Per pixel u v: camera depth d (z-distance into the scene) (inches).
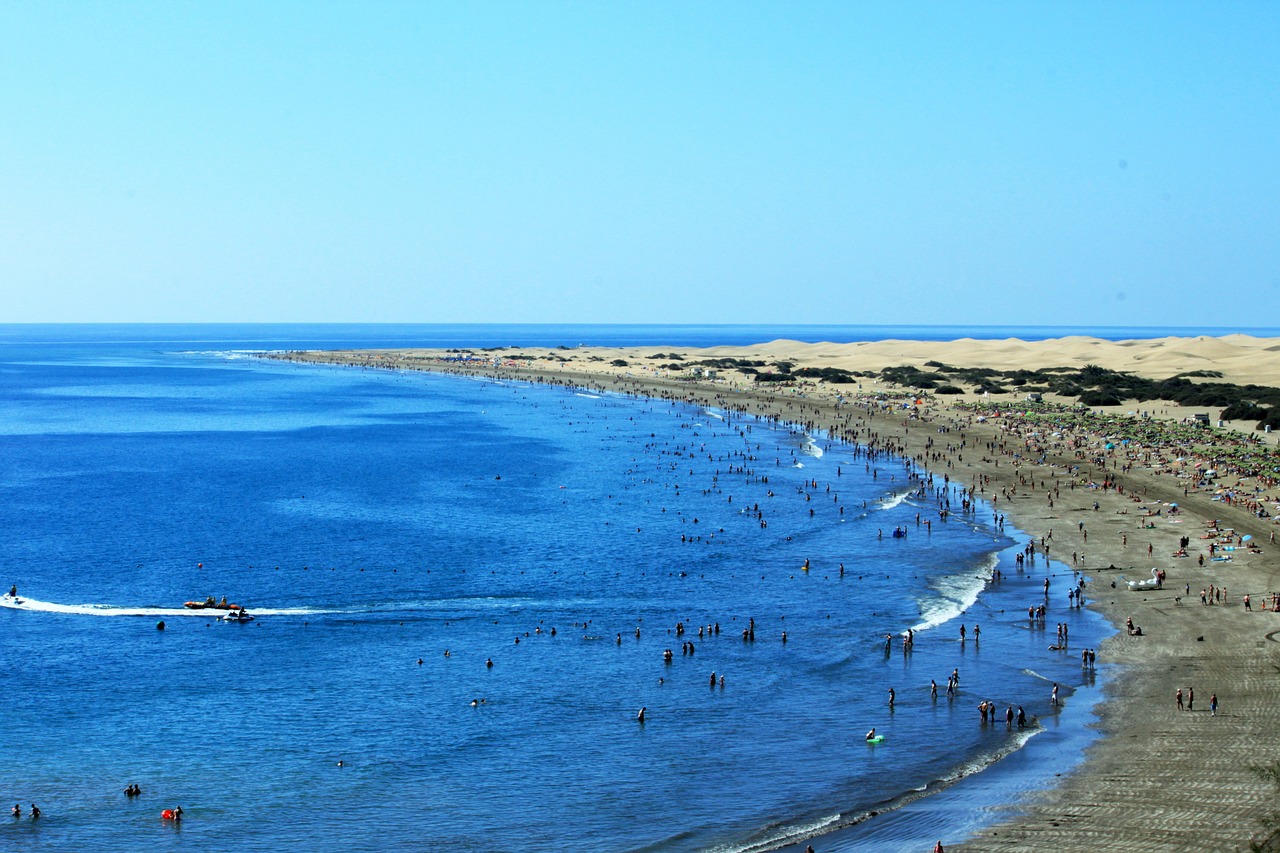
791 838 1526.8
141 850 1503.4
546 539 3595.0
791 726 1963.6
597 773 1764.3
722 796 1675.7
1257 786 1615.4
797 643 2456.9
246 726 1962.4
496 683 2197.3
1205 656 2267.5
